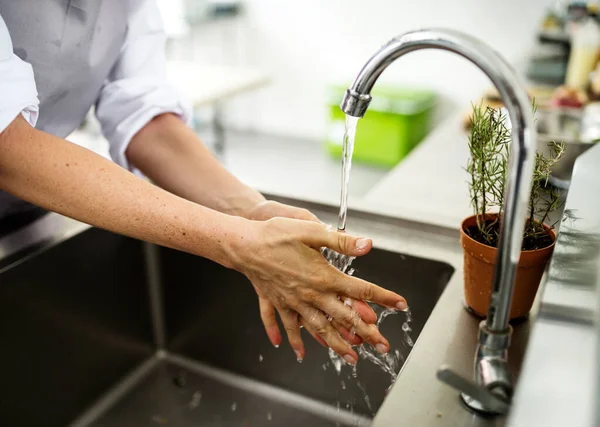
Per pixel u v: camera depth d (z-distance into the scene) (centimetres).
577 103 157
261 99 377
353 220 87
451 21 311
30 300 77
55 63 78
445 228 82
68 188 58
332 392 85
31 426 81
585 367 41
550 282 50
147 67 92
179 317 97
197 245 60
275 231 58
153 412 90
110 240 87
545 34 206
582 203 64
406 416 48
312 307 62
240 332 92
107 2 79
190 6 334
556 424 37
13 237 80
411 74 330
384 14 323
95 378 90
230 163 338
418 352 57
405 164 125
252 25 359
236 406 90
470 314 63
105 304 89
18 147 57
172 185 85
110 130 90
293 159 344
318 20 340
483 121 58
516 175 40
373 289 58
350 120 52
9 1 69
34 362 80
